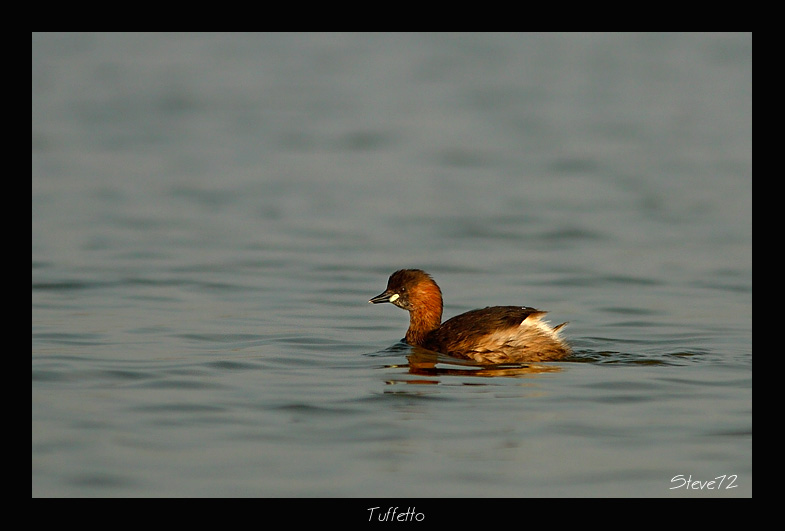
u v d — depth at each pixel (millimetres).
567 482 9016
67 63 45500
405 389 11352
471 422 10305
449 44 50281
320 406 10734
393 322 15047
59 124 33594
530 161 28812
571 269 18719
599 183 26234
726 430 10133
